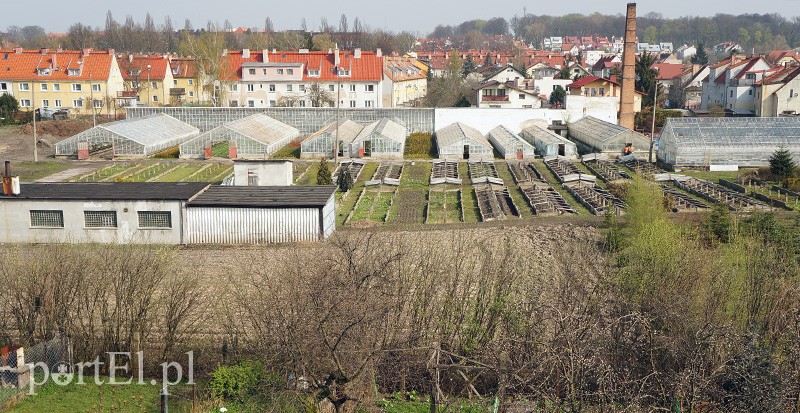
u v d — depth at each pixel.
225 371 20.91
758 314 22.75
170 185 40.53
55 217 37.97
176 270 27.56
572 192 52.09
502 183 55.53
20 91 97.44
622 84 82.75
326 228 38.56
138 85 104.50
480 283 23.53
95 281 25.20
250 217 37.75
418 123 81.75
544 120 82.62
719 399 19.16
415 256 30.83
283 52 105.19
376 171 61.50
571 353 17.67
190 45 104.38
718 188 52.47
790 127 62.66
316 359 19.56
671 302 21.73
